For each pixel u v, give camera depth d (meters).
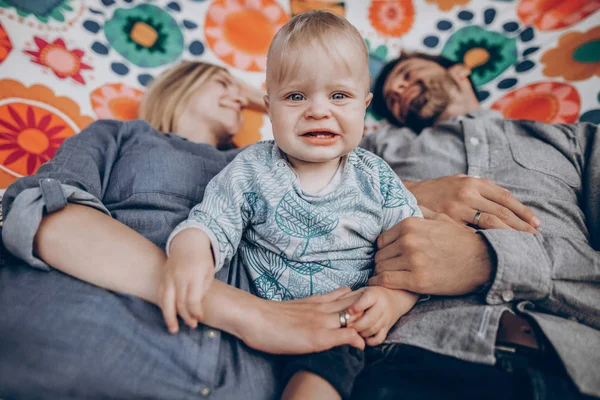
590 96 1.46
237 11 1.68
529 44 1.65
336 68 0.79
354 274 0.87
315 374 0.65
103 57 1.48
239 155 0.92
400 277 0.78
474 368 0.67
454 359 0.69
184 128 1.45
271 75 0.83
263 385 0.68
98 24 1.51
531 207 1.02
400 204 0.90
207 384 0.64
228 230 0.80
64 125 1.31
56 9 1.45
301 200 0.84
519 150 1.15
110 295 0.68
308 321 0.71
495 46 1.68
